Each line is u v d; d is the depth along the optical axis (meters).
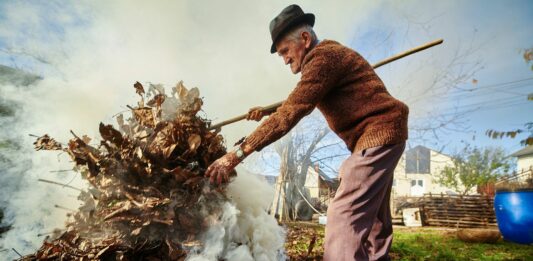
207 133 1.64
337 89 1.54
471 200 8.88
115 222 1.35
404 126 1.52
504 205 4.91
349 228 1.43
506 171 15.29
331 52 1.51
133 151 1.48
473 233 4.44
